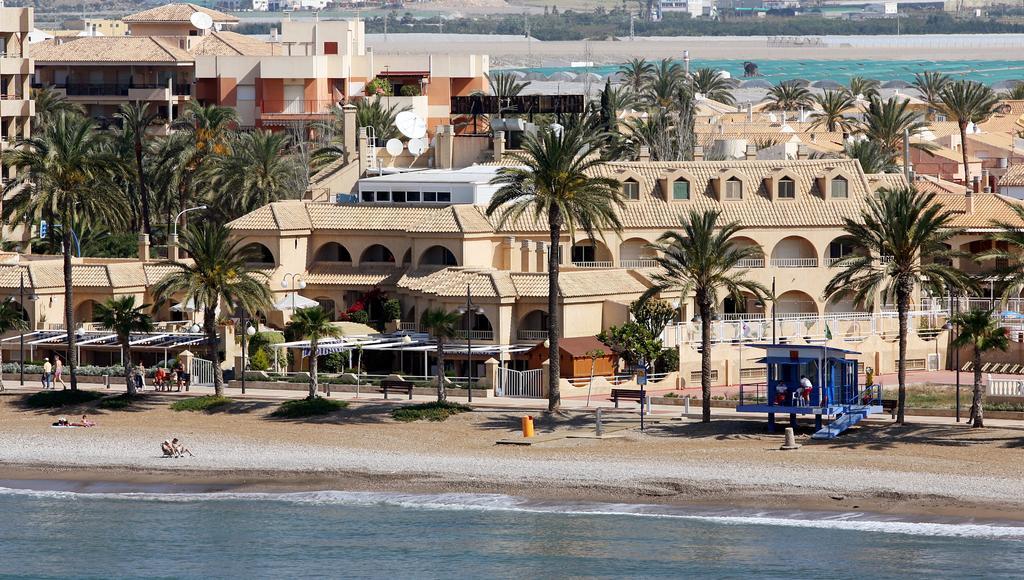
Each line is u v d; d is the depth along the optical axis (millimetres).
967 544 188750
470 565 191625
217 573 192875
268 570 192750
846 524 197125
